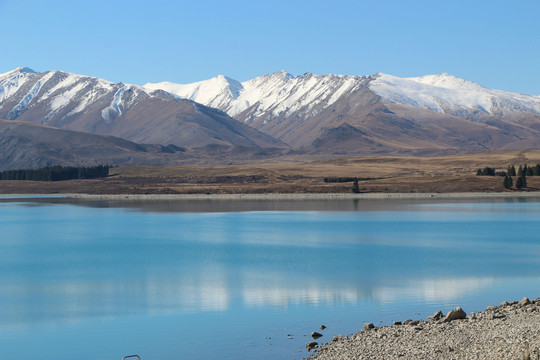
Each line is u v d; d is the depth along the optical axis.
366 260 79.00
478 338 34.38
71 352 38.78
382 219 144.25
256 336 40.94
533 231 115.12
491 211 167.00
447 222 135.25
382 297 53.84
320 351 35.78
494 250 88.44
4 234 119.25
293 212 169.88
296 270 71.44
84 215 168.88
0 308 52.38
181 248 95.12
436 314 42.88
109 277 68.88
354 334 39.34
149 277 68.38
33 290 61.22
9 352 39.12
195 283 63.78
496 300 51.28
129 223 142.00
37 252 92.25
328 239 104.69
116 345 40.12
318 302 52.25
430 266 73.12
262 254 86.56
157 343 40.12
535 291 55.62
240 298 55.12
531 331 34.34
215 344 39.31
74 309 51.81
